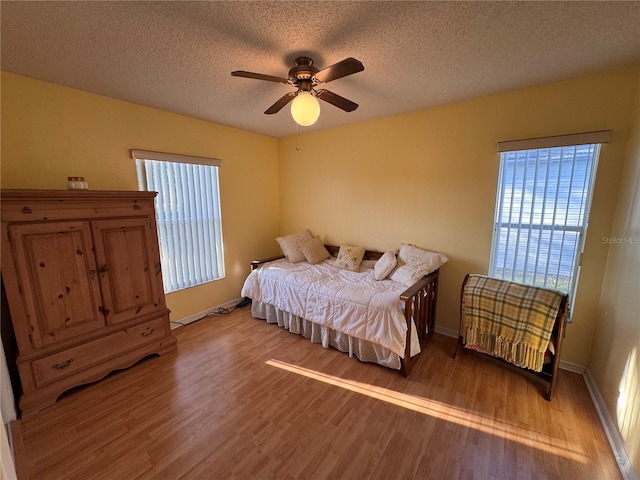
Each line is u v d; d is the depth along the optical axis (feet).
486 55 5.54
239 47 5.20
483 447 5.00
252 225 12.15
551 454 4.86
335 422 5.58
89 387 6.60
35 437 5.22
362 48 5.26
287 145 12.60
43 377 5.94
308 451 4.94
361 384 6.73
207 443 5.10
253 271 10.39
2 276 5.38
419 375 7.06
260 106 8.45
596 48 5.27
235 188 11.27
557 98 6.81
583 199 6.78
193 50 5.28
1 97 6.04
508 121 7.50
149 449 4.98
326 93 6.01
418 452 4.91
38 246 5.75
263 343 8.67
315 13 4.25
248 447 5.02
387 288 7.98
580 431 5.32
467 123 8.12
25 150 6.42
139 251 7.38
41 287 5.84
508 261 8.01
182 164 9.50
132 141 8.15
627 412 4.70
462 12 4.23
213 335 9.18
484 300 6.87
